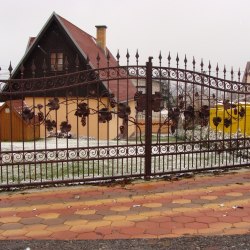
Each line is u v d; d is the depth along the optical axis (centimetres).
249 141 796
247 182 707
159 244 432
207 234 461
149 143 712
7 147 1289
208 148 779
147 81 698
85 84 679
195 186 680
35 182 666
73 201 600
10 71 639
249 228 480
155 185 688
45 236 461
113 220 513
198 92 775
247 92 786
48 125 674
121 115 709
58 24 2034
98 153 691
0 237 459
